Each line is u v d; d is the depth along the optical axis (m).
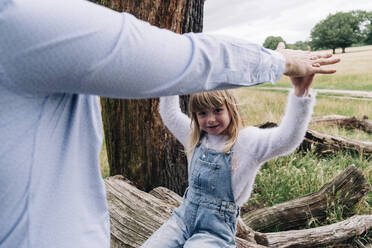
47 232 0.57
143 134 2.76
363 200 3.15
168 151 2.83
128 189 2.57
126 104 2.71
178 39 0.58
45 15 0.45
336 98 12.10
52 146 0.56
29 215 0.54
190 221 1.61
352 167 2.96
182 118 1.81
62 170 0.58
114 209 2.35
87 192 0.65
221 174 1.51
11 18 0.43
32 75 0.47
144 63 0.52
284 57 0.76
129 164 2.90
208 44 0.61
